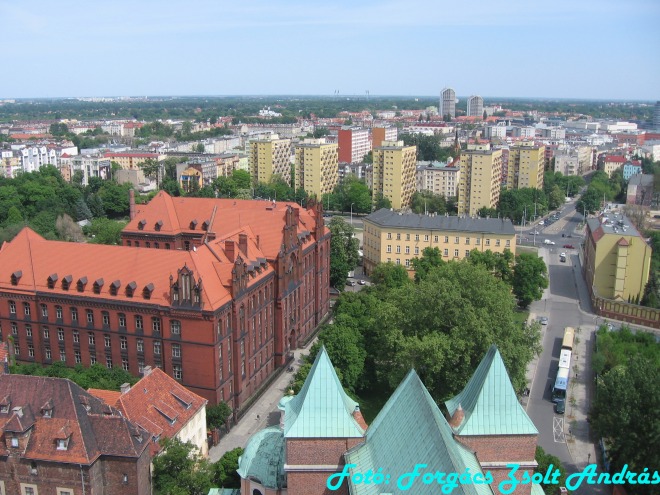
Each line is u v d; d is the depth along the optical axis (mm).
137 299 97812
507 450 58594
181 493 68625
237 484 74125
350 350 102875
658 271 176750
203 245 103625
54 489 69000
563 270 197625
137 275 100125
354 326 111625
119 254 103375
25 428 68625
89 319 101750
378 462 52469
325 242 147375
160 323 96812
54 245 107375
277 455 62406
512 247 170250
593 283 165125
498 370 58562
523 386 99375
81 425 69438
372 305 119812
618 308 152625
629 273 161750
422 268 154000
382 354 103625
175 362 96812
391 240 180125
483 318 94375
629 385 76562
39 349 105812
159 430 77125
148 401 80000
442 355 89812
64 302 102125
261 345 112312
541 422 102000
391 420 54438
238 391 102500
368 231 188375
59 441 68375
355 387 106438
